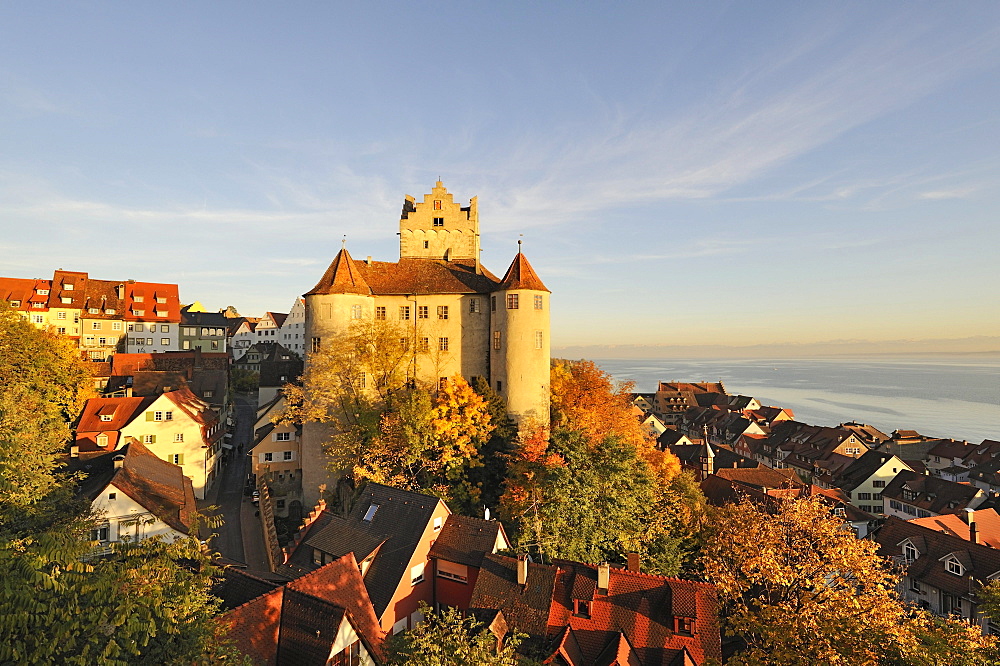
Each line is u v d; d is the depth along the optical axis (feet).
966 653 69.15
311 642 69.15
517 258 175.01
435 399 165.27
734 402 522.88
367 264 196.85
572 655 91.30
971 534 163.94
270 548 138.21
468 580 109.19
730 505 137.49
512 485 133.59
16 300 308.60
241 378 370.53
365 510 121.08
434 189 217.77
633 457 129.59
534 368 170.91
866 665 70.23
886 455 280.72
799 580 92.27
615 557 117.70
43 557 34.24
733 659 78.07
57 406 184.65
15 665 31.76
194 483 191.31
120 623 36.42
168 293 359.87
